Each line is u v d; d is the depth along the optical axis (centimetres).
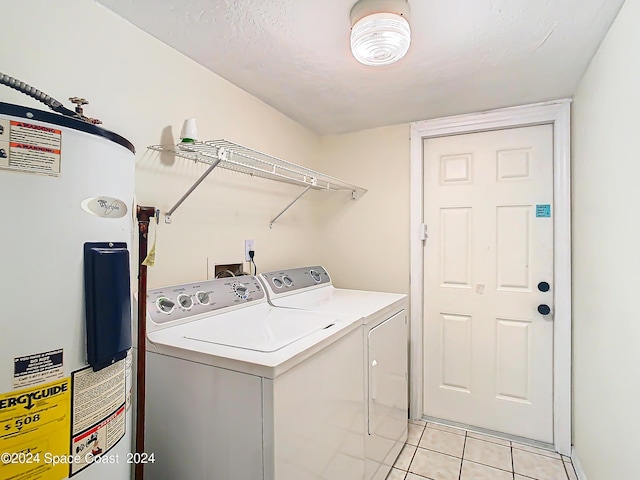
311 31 137
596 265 155
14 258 69
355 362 150
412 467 192
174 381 115
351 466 145
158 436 118
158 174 146
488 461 197
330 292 229
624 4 118
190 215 161
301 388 111
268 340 120
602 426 148
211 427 108
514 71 169
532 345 217
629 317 117
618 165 125
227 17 129
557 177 206
